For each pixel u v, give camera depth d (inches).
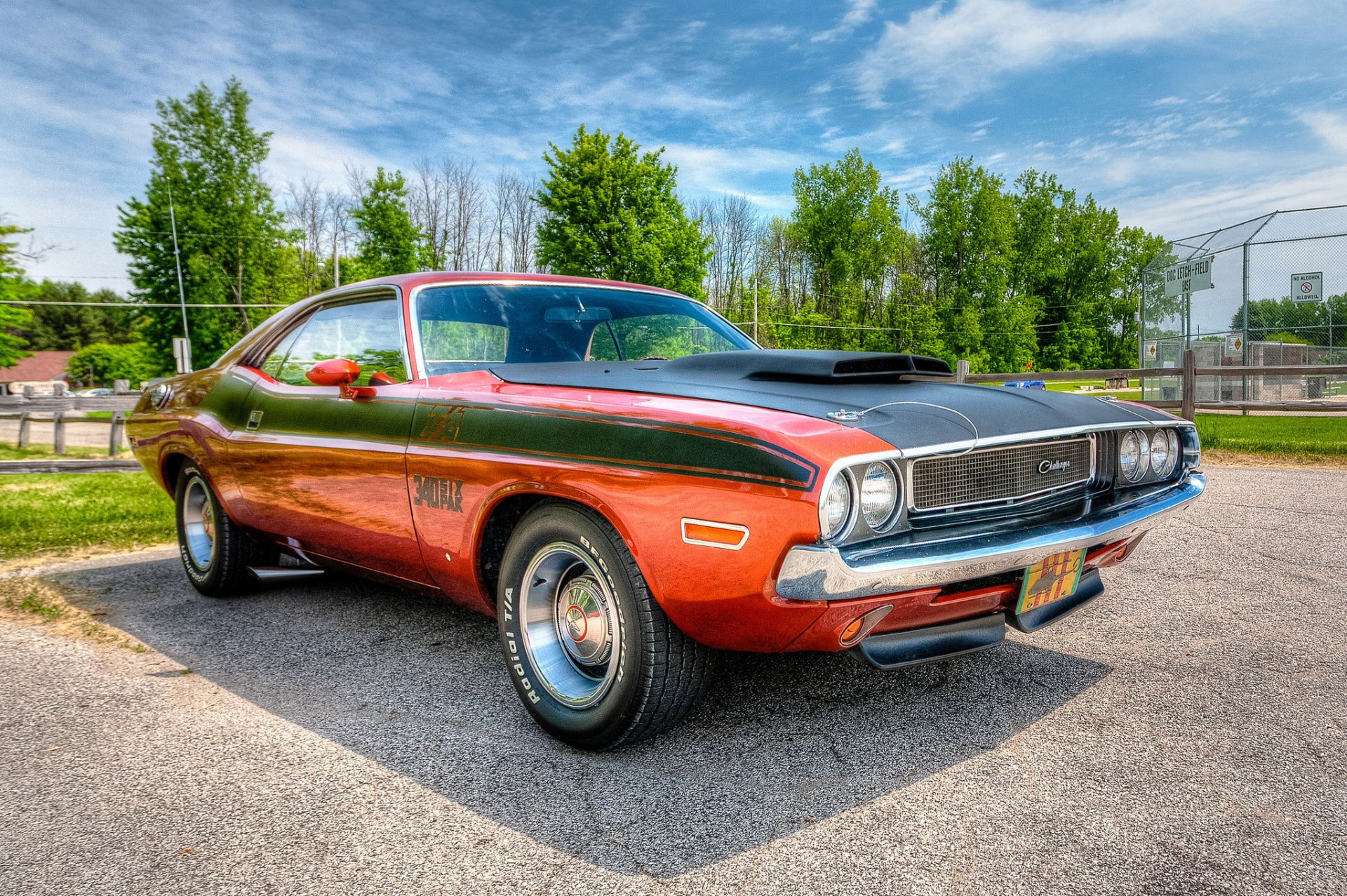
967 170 2135.8
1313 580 149.6
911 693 100.1
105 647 123.0
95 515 233.0
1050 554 79.0
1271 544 177.6
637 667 79.0
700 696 83.1
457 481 93.5
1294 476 281.6
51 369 3176.7
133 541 205.0
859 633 74.3
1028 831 69.0
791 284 2561.5
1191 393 369.1
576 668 89.4
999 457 82.1
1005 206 2165.4
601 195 1286.9
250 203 1593.3
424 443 98.6
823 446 67.8
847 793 76.2
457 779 80.7
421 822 72.4
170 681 108.5
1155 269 690.8
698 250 1376.7
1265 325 579.8
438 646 122.3
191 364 1544.0
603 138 1300.4
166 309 1544.0
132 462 365.7
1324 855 64.9
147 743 89.6
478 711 98.0
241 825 72.3
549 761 84.5
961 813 72.1
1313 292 557.3
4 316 908.0
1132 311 2519.7
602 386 91.9
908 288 2279.8
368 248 1641.2
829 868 64.2
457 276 119.6
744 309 2235.5
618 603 79.9
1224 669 106.5
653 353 124.1
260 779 81.0
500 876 63.9
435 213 2413.9
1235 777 77.8
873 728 90.4
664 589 74.7
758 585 68.8
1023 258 2450.8
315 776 81.6
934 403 84.0
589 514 81.3
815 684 103.3
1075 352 2512.3
